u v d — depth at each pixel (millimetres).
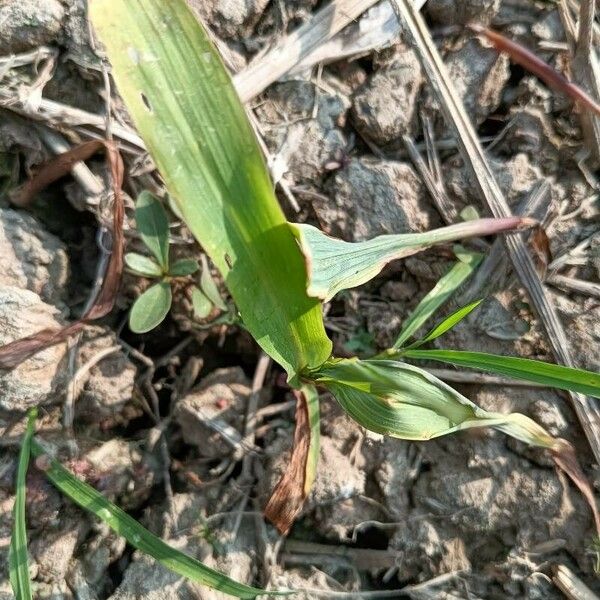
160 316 199
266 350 164
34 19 208
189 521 210
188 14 129
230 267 146
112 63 129
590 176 224
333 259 171
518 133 228
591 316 212
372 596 207
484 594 203
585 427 205
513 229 208
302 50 226
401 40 229
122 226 196
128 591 199
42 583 197
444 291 211
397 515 213
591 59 222
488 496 207
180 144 134
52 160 205
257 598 202
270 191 135
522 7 233
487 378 215
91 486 202
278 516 193
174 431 222
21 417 200
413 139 230
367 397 175
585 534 200
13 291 197
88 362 210
